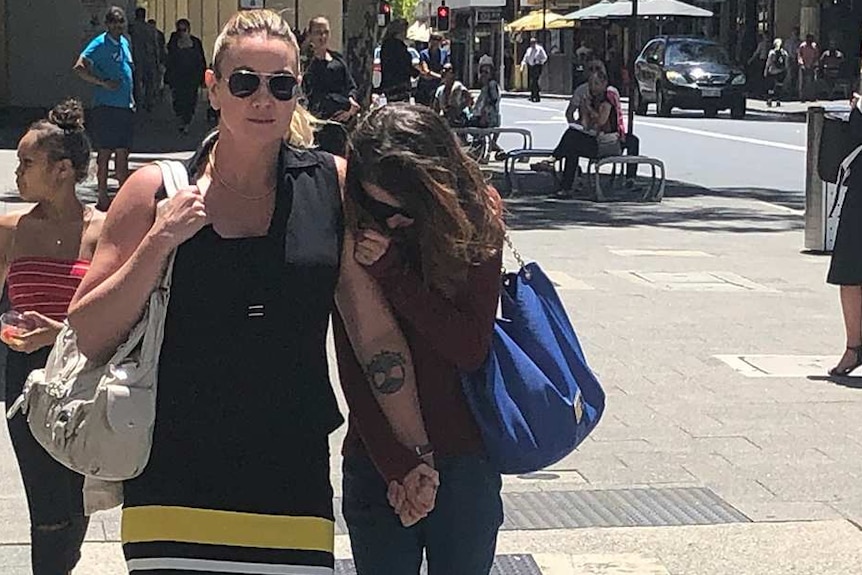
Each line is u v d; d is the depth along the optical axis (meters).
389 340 3.52
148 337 3.22
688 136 30.44
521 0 59.81
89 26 29.53
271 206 3.30
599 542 5.73
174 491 3.28
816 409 7.87
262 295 3.25
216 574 3.27
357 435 3.68
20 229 4.45
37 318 4.29
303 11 28.45
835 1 47.75
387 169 3.38
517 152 19.16
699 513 6.10
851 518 6.05
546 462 3.60
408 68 19.42
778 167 23.86
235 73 3.24
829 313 10.79
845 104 41.81
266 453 3.29
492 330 3.53
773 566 5.48
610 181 20.16
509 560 5.50
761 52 46.78
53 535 4.49
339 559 5.48
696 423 7.54
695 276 12.45
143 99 29.28
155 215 3.29
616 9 28.27
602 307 10.84
